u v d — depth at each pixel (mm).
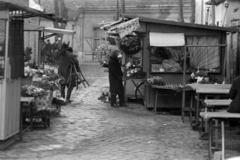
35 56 21406
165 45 12438
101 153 7867
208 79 12781
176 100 13273
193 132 10117
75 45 39062
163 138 9375
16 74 8133
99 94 17625
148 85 13398
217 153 7422
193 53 13398
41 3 39188
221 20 22531
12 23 7832
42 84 10586
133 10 37781
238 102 7352
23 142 8664
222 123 7219
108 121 11430
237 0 20953
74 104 14602
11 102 8062
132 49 14273
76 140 9023
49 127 10336
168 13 37344
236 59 13922
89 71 28859
